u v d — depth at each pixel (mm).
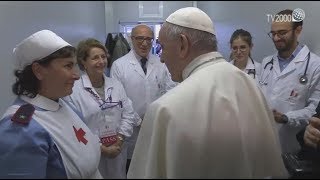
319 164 896
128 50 1854
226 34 1466
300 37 1597
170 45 959
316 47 1606
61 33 1613
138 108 1666
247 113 808
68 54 1080
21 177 822
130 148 1589
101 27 1839
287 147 1092
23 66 1082
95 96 1583
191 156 745
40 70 1066
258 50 1631
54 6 1569
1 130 993
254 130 797
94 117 1524
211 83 827
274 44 1617
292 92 1491
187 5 1537
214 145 749
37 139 971
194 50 929
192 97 800
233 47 1426
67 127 1095
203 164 742
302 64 1533
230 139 752
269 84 1526
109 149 1495
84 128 1176
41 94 1098
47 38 1059
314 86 1507
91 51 1627
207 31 931
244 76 888
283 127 1203
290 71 1521
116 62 1834
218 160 745
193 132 755
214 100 793
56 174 925
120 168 1305
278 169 807
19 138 967
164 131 783
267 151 802
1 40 1361
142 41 1740
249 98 840
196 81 842
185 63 953
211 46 938
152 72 1688
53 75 1067
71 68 1099
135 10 1748
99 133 1554
